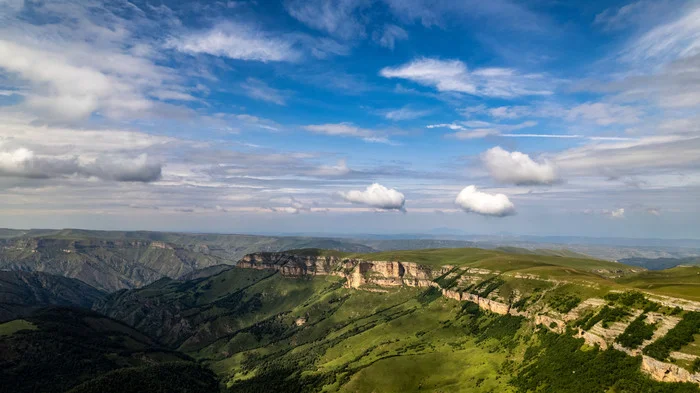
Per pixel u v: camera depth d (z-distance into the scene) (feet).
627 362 607.37
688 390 502.38
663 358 555.28
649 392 542.57
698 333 558.56
